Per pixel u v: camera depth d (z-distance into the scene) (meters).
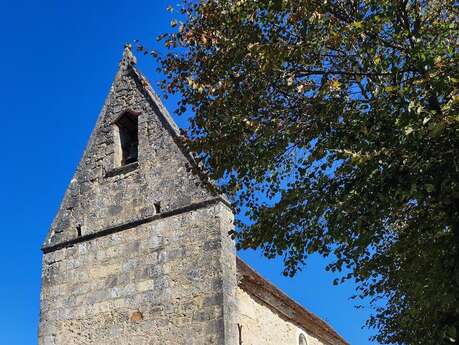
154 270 15.48
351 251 10.65
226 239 15.16
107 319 15.62
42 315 16.59
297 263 11.23
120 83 18.58
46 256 17.36
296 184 10.78
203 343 14.09
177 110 11.88
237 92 11.08
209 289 14.55
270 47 10.24
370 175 9.80
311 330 20.67
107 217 16.88
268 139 10.79
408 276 10.55
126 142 18.30
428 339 10.60
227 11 11.23
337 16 10.82
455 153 9.31
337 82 9.77
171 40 11.91
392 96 9.62
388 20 9.73
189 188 15.88
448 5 10.48
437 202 9.77
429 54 9.19
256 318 16.36
